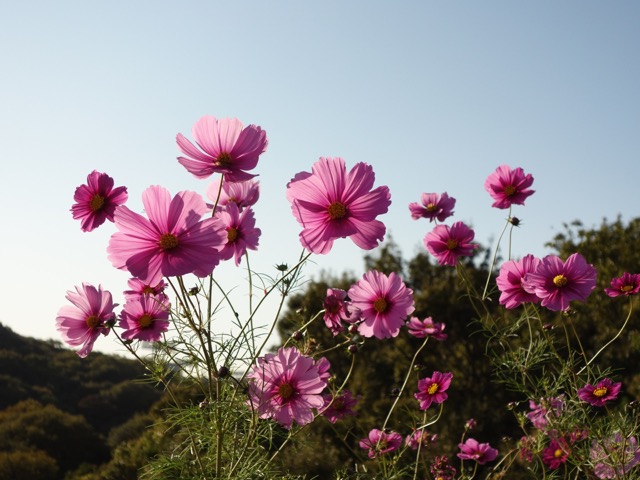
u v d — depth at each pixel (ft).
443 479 3.68
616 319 8.48
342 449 5.48
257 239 1.92
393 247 12.00
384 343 9.63
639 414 3.11
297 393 1.90
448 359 9.57
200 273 1.57
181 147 1.70
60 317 2.01
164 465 1.99
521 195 3.37
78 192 1.91
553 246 12.40
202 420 2.00
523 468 4.56
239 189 2.17
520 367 3.24
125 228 1.57
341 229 1.76
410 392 9.12
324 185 1.76
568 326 8.38
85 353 2.01
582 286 2.71
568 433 3.17
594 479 3.08
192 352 1.90
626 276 3.21
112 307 2.01
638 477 3.05
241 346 1.90
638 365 7.75
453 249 3.43
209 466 2.00
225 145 1.70
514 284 3.04
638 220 12.15
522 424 3.42
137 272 1.56
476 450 3.84
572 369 3.13
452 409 8.74
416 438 3.50
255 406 1.90
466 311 9.89
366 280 2.48
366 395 8.48
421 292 10.93
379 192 1.76
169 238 1.57
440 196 3.62
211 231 1.58
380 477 3.10
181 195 1.59
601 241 12.07
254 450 2.02
